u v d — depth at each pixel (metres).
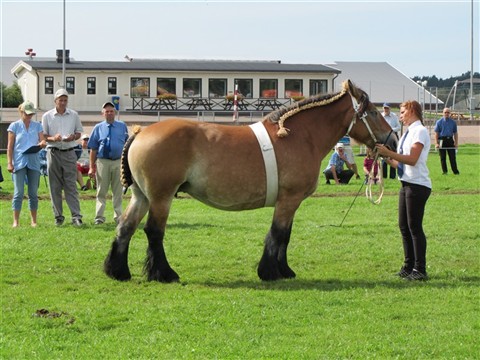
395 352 8.08
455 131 28.86
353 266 12.31
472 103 63.00
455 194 22.69
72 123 15.73
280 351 8.04
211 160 10.87
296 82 66.88
